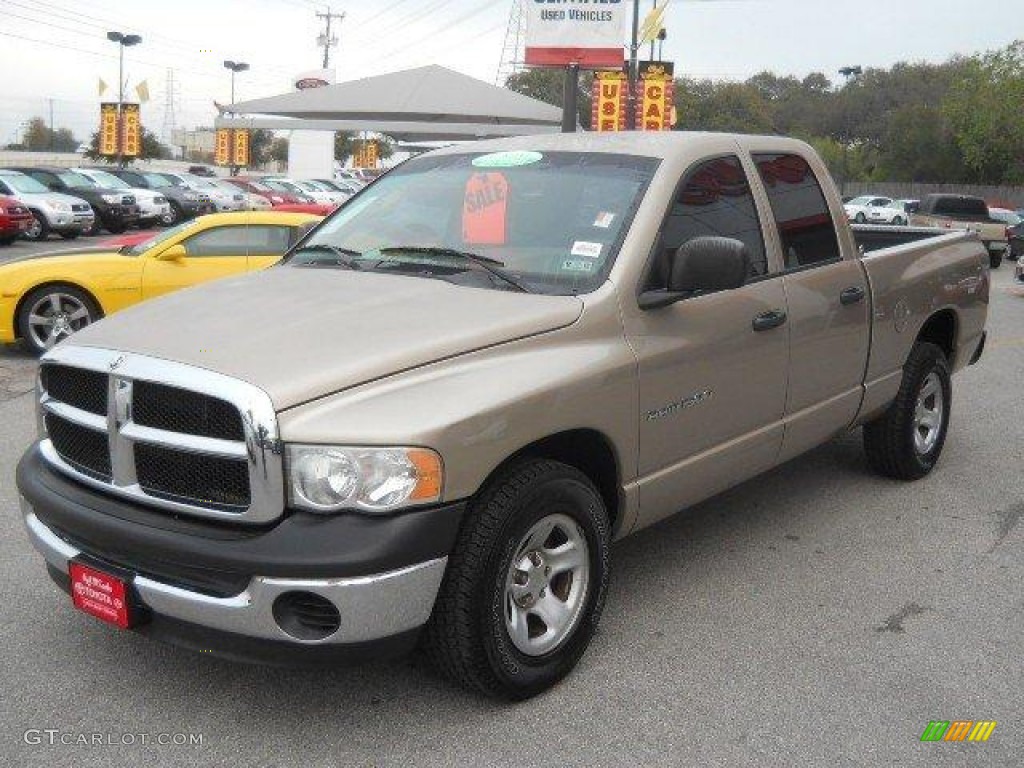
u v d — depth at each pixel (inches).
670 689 136.9
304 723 127.3
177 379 114.7
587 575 137.8
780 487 226.1
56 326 360.8
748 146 176.2
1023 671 143.6
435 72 602.5
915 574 178.1
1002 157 1919.3
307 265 160.6
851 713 131.6
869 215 1571.1
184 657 143.3
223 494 115.2
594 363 133.9
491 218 156.7
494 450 120.0
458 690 135.0
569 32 701.9
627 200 151.3
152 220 1128.2
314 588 109.7
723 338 156.3
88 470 126.8
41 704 130.9
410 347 121.6
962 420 293.6
